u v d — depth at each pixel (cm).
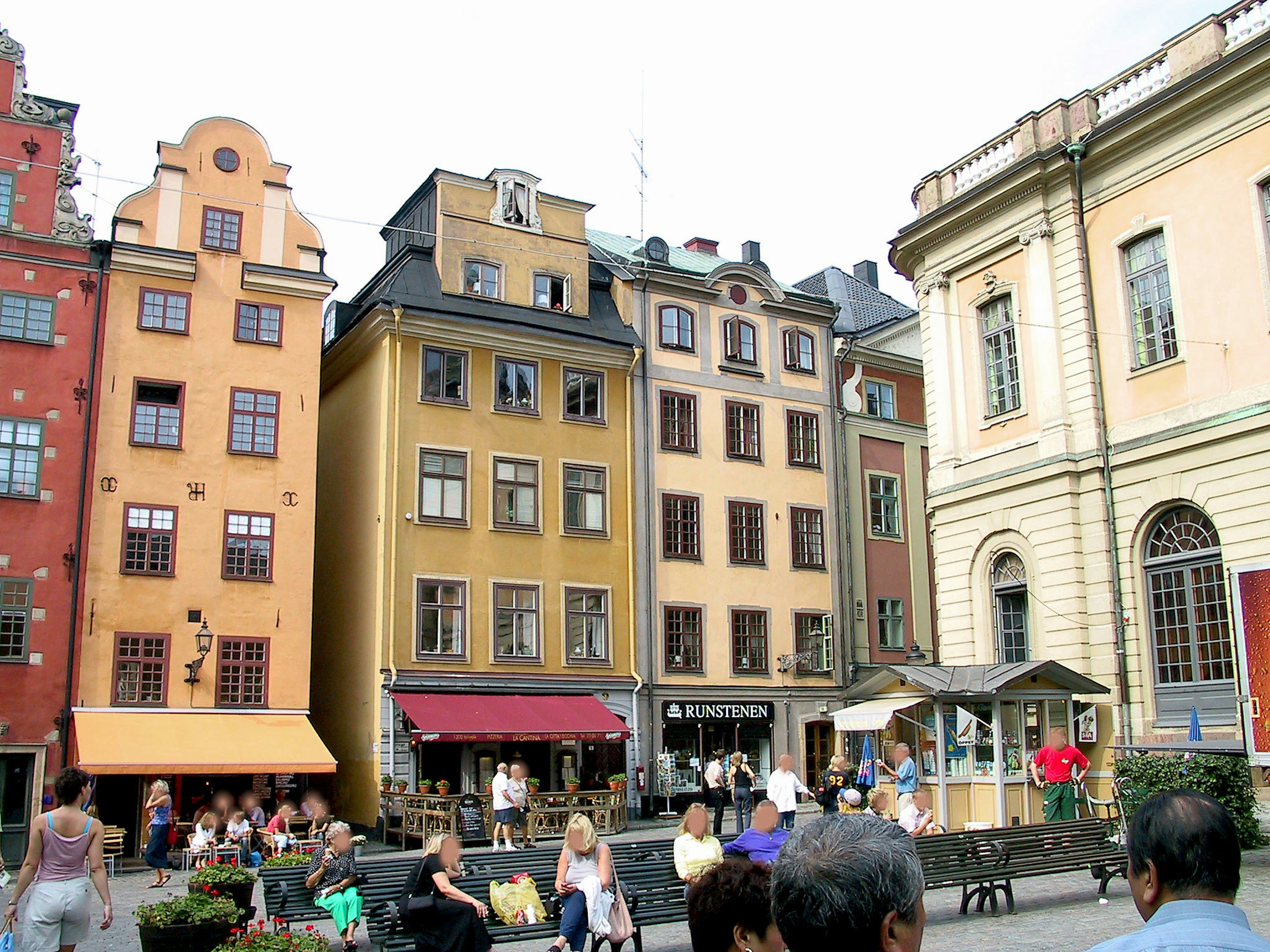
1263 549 2173
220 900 1202
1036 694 2200
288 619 3108
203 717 2948
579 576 3541
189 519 3031
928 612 4247
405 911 1116
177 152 3184
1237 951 316
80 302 2989
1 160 2958
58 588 2850
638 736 3519
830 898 324
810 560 3997
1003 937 1314
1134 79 2538
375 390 3431
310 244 3309
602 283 3881
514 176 3703
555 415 3603
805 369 4150
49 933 973
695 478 3825
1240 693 1714
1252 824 1831
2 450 2847
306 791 3042
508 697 3309
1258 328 2230
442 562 3325
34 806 2733
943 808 2159
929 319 2944
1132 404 2453
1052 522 2550
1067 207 2606
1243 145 2288
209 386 3117
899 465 4316
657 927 1541
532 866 1442
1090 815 2136
